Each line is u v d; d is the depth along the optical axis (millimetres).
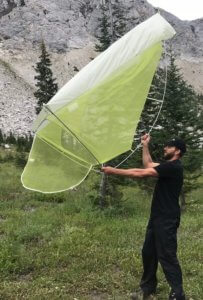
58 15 196125
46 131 6480
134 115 6508
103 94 6359
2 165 37031
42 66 74250
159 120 18656
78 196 20734
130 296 7418
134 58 6316
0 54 166000
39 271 8867
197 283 8086
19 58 165750
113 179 17219
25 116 114688
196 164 18812
